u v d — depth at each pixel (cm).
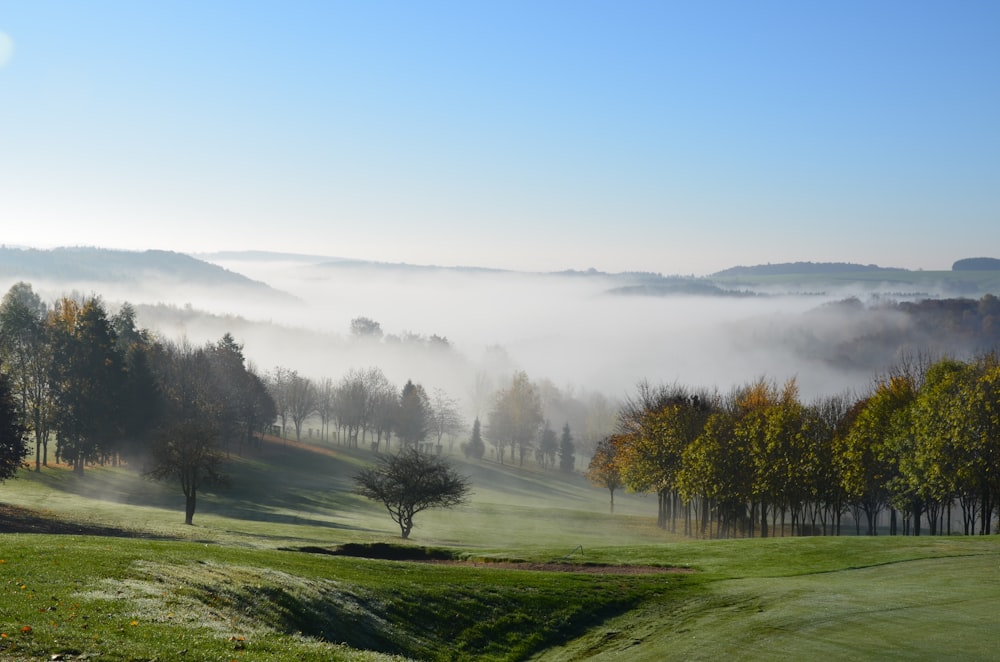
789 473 7688
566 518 10938
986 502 6606
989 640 3006
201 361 13488
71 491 9531
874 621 3378
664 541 8844
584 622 3841
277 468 13812
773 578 4544
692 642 3391
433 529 9338
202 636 2350
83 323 11075
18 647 1998
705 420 9781
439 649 3284
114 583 2767
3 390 7838
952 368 8550
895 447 7119
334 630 3053
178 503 9738
